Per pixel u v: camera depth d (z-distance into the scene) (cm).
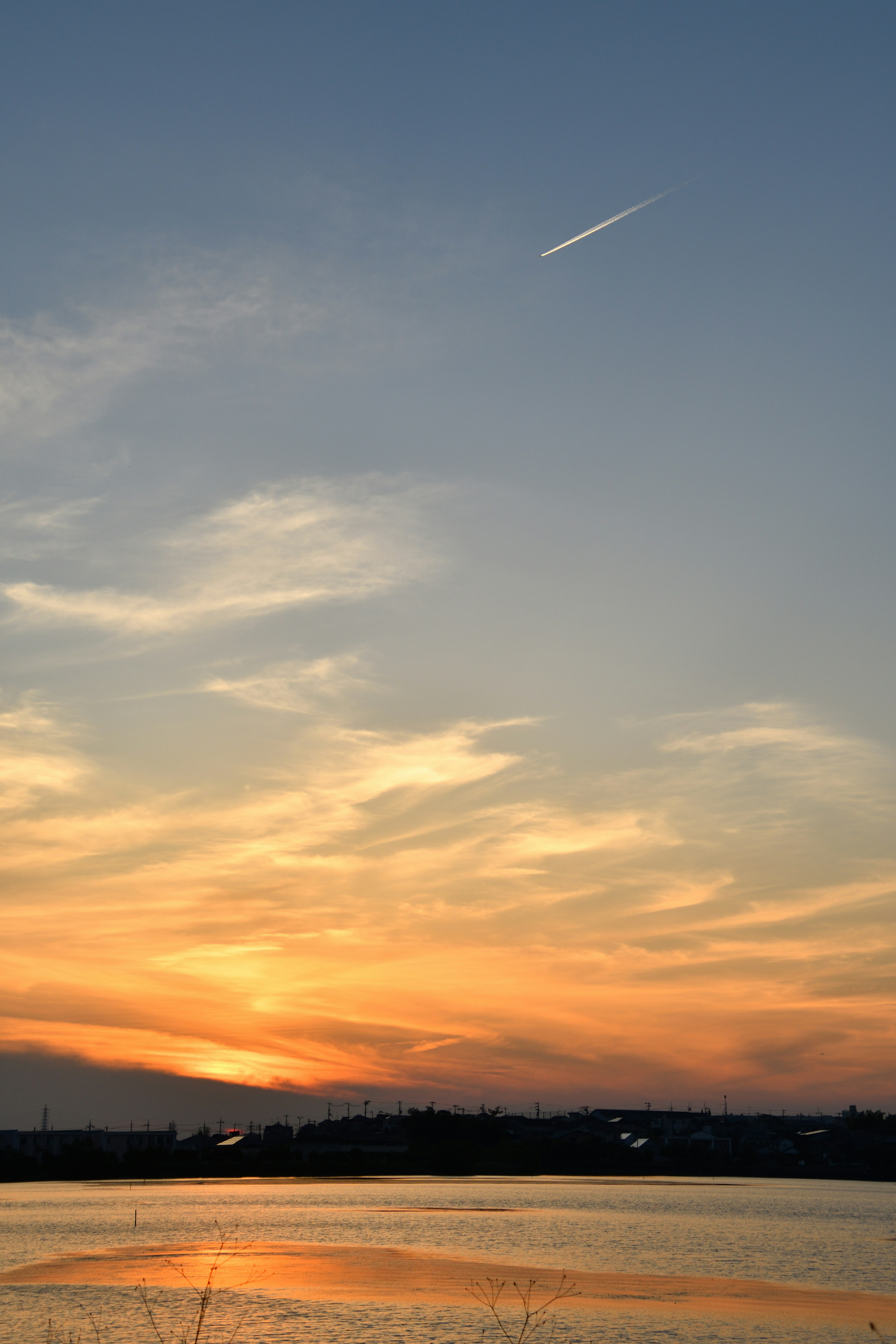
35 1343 5025
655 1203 14638
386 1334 5272
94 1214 11906
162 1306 5975
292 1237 9462
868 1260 8269
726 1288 6769
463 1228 10388
